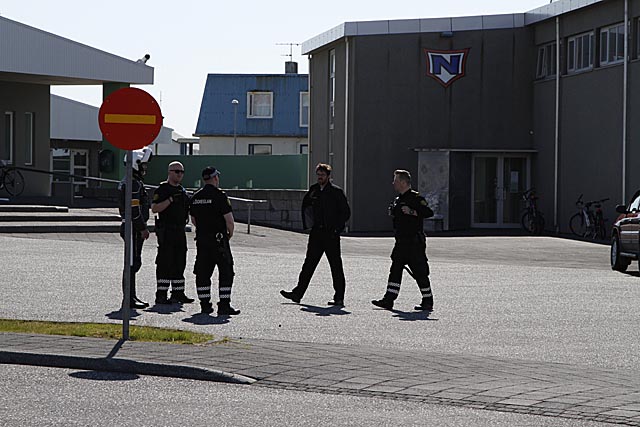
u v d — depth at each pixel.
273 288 21.19
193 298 19.28
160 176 59.81
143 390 11.12
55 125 64.69
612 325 16.39
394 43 49.00
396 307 18.53
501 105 48.84
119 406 10.29
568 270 27.23
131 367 12.18
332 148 53.28
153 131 13.84
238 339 14.05
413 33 48.84
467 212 48.56
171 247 18.34
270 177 59.69
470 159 48.66
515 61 48.78
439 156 48.09
